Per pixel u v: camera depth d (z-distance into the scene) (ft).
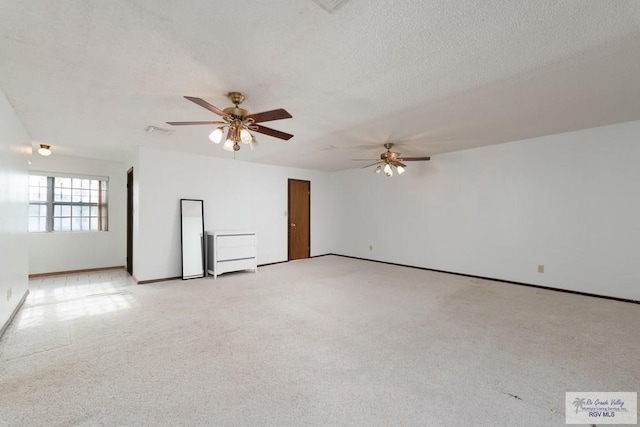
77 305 11.92
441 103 9.85
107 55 6.84
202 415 5.49
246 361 7.48
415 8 5.31
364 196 23.22
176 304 12.08
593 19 5.63
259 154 17.92
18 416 5.42
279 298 12.96
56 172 17.60
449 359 7.61
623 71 7.72
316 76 7.91
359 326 9.79
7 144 9.43
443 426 5.24
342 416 5.49
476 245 16.92
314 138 14.17
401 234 20.67
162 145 15.42
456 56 6.98
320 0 5.03
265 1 5.10
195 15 5.47
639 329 9.51
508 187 15.66
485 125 12.41
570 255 13.79
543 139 14.47
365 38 6.25
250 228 20.30
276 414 5.54
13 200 10.39
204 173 18.07
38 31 5.91
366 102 9.71
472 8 5.32
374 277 17.07
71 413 5.52
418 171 19.62
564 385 6.47
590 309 11.43
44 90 8.66
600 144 12.93
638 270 12.15
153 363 7.35
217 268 16.98
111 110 10.31
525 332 9.29
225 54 6.84
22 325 9.79
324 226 25.36
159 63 7.20
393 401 5.93
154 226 16.02
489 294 13.55
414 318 10.53
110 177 19.47
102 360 7.49
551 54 6.91
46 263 17.34
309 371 7.03
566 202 13.88
